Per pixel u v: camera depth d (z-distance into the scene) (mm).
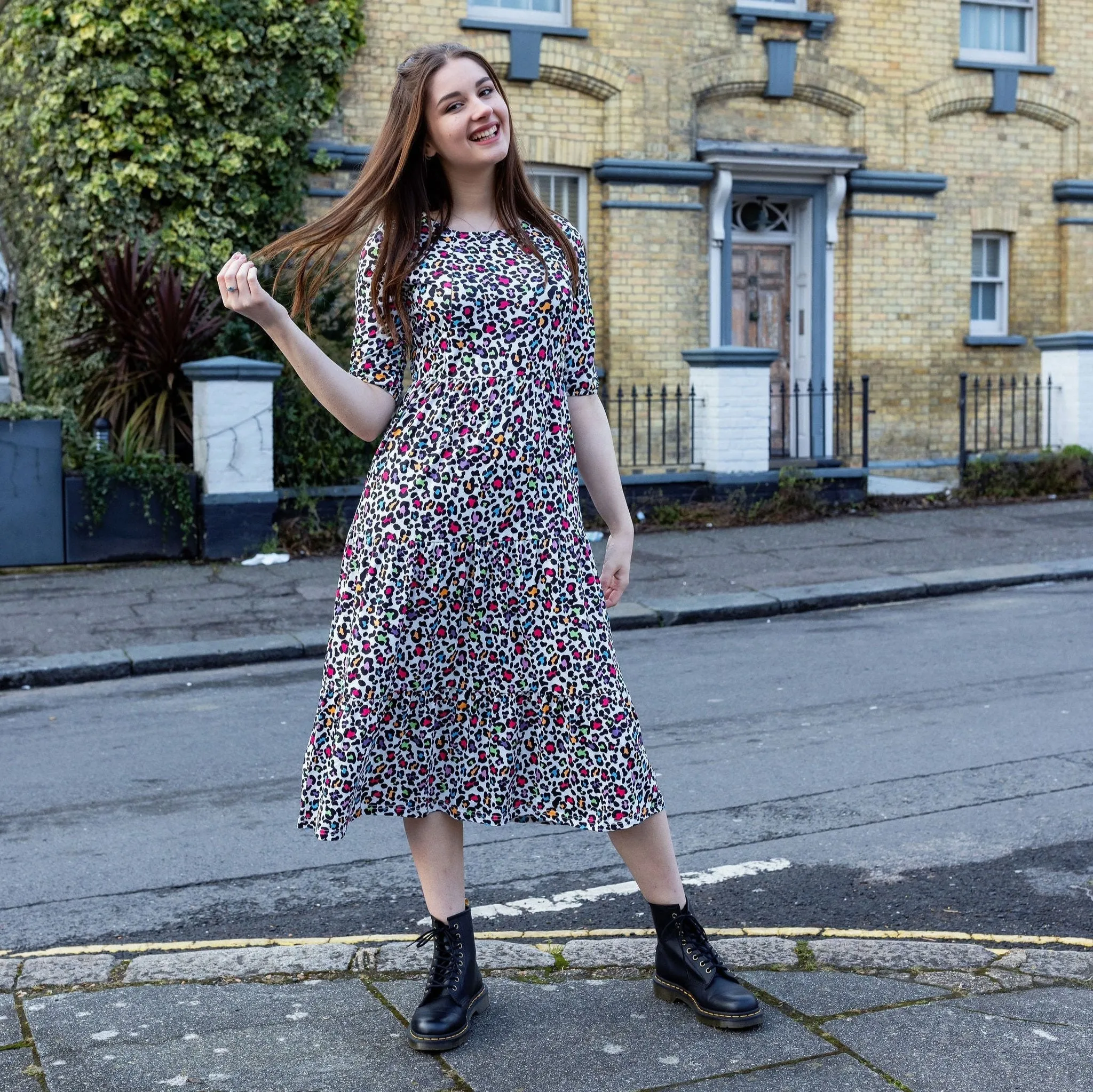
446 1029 2688
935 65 14984
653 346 14109
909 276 15062
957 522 12312
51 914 3959
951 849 4309
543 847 4461
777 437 15078
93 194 12141
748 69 14258
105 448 10633
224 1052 2715
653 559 10703
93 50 11992
